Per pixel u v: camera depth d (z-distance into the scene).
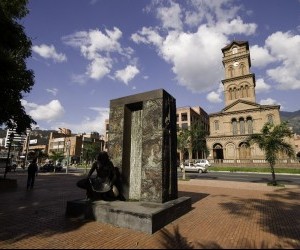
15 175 26.48
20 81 12.38
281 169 33.53
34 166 14.45
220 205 9.72
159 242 5.35
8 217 7.34
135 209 6.55
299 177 26.64
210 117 49.81
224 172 35.00
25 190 13.66
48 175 27.56
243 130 46.25
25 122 14.64
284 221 7.23
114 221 6.53
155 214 6.15
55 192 12.98
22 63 13.34
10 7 12.84
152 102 8.41
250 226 6.66
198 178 24.69
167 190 7.91
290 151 17.84
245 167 38.47
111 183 7.91
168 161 8.20
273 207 9.35
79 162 83.88
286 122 18.34
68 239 5.46
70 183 18.11
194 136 26.00
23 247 4.97
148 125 8.30
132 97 8.95
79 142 87.31
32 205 9.20
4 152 68.25
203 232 6.10
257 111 45.25
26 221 6.89
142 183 7.96
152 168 7.87
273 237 5.77
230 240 5.53
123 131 8.83
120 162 8.52
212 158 46.56
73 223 6.71
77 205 7.41
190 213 8.21
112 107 9.38
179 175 29.33
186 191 14.12
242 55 50.69
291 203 10.23
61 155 48.28
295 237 5.77
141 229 6.02
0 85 9.88
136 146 8.88
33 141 105.81
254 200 10.96
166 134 8.23
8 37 9.19
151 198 7.67
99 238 5.55
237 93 49.62
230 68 51.97
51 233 5.86
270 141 17.92
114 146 8.88
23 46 13.19
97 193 7.91
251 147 43.41
